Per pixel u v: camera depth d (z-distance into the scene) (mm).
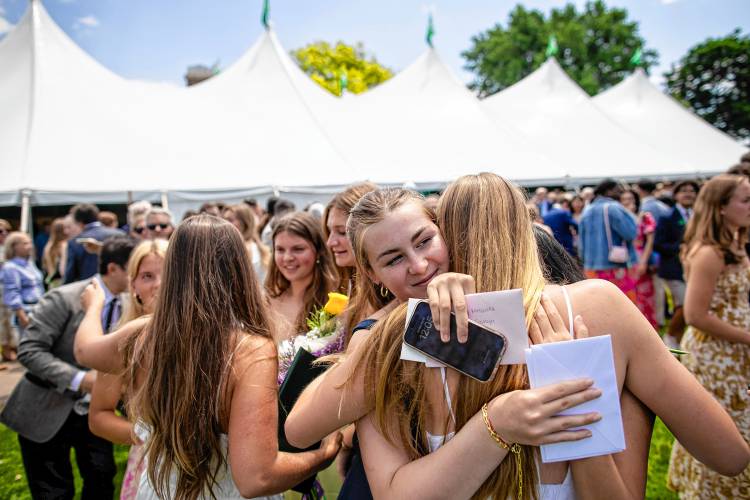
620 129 13789
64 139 7844
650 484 2830
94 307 1937
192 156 8734
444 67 12438
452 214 1012
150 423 1253
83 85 8680
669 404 881
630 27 33719
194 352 1219
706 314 2221
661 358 892
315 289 2369
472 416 849
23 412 2268
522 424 751
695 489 2129
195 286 1264
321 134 9938
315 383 1113
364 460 979
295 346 1832
